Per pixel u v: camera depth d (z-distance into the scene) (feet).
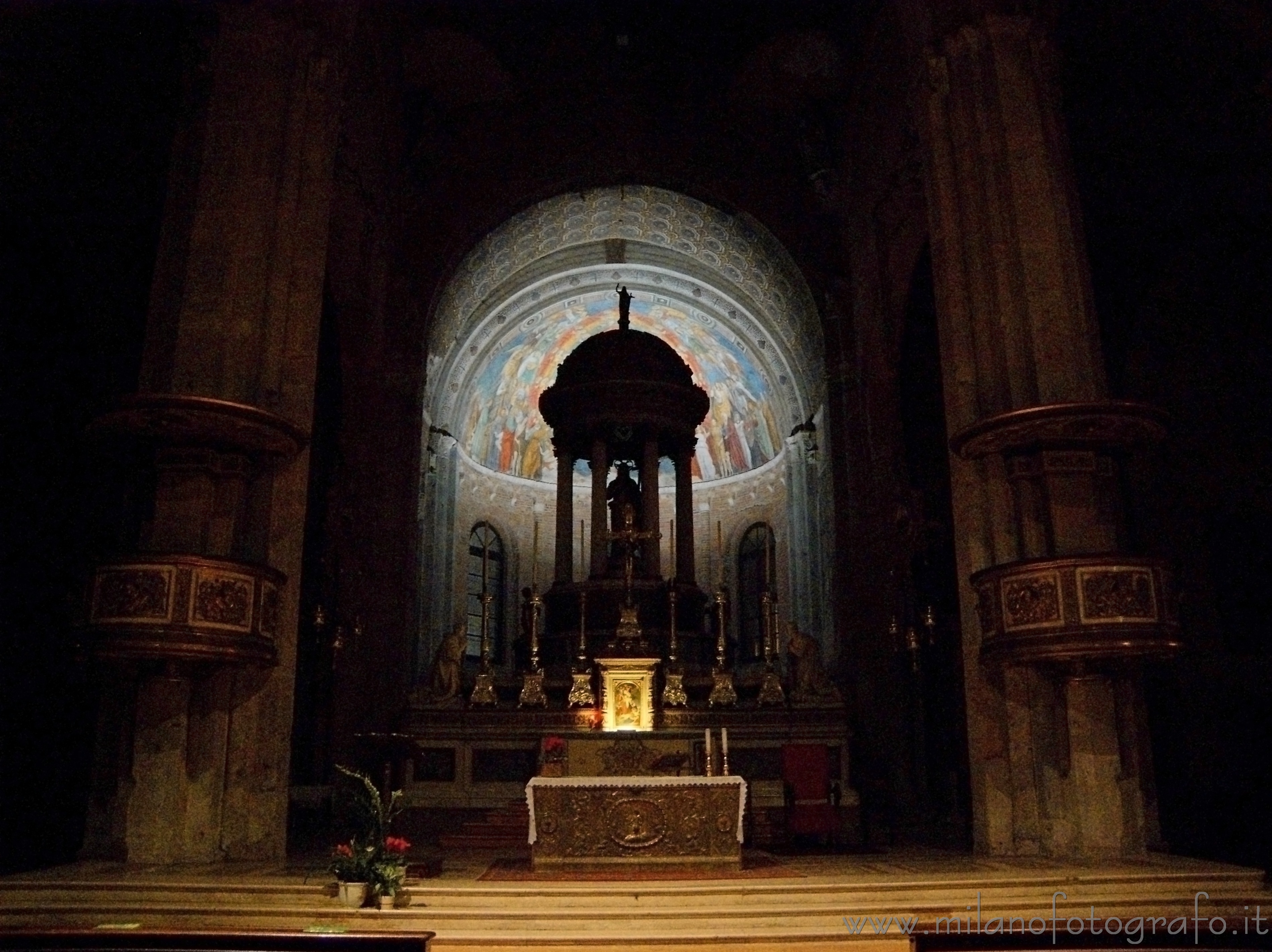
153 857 31.78
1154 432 33.78
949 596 50.78
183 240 37.27
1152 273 50.47
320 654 50.14
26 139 40.22
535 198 71.46
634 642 51.90
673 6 70.44
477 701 55.36
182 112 39.17
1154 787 34.55
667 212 77.25
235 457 35.22
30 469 43.83
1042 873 29.58
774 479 92.63
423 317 65.72
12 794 41.39
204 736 33.71
